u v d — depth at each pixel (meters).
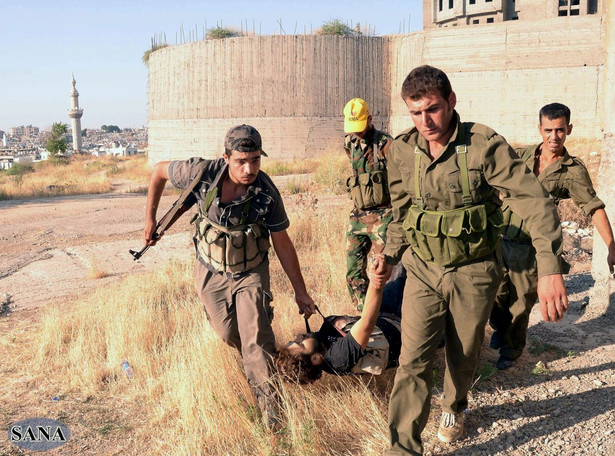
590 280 6.02
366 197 4.40
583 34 34.84
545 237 2.44
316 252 8.05
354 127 4.21
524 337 4.02
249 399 3.60
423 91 2.54
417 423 2.85
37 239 10.84
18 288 7.27
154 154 46.94
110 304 5.67
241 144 3.20
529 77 36.50
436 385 3.82
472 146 2.62
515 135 37.25
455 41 38.62
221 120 41.78
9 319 5.95
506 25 36.88
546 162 4.06
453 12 47.00
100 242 10.34
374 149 4.29
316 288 6.13
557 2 41.69
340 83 40.59
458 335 2.88
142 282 6.62
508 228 3.92
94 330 5.11
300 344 3.41
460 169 2.63
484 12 45.19
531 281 3.85
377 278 2.96
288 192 16.62
